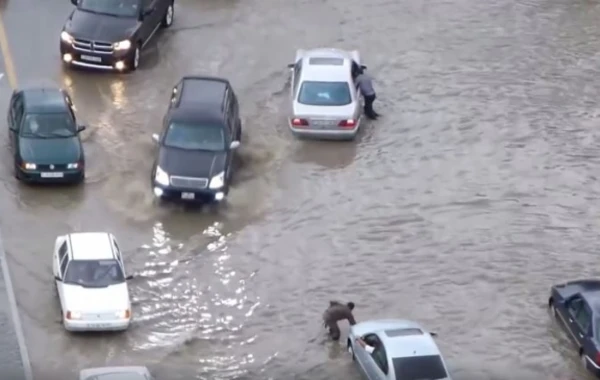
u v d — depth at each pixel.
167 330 89.94
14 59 123.56
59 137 105.44
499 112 122.31
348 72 118.00
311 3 143.00
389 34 136.50
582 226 105.31
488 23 140.62
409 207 106.69
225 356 87.69
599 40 138.00
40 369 83.75
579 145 117.44
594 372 87.12
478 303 95.06
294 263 98.56
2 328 87.62
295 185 108.94
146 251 98.50
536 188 110.25
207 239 100.88
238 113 114.69
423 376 80.56
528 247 102.00
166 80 123.56
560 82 128.75
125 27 122.81
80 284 89.12
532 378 87.12
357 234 102.69
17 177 104.94
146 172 108.69
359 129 118.12
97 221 101.44
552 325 93.06
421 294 95.81
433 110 121.94
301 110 114.56
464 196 108.56
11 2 135.00
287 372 86.44
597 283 93.38
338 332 89.94
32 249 96.94
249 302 93.75
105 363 85.31
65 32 121.31
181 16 137.00
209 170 104.12
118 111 117.44
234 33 134.25
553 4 146.38
